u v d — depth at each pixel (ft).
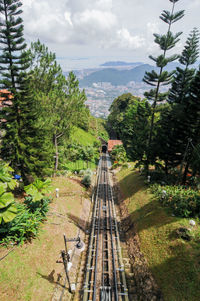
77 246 26.48
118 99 247.91
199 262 29.07
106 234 49.85
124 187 79.00
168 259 33.24
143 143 73.20
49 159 59.31
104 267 38.68
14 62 45.21
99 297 31.91
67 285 33.06
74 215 52.90
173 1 56.85
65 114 66.95
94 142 191.21
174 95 72.64
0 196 28.68
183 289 27.25
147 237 41.47
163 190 51.24
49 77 62.28
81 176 87.71
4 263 28.35
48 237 38.50
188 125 51.93
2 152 49.47
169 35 58.90
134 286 33.91
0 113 46.44
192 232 34.96
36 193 39.40
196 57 65.57
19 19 42.70
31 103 49.01
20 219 34.60
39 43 57.82
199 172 54.80
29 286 28.02
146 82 67.15
